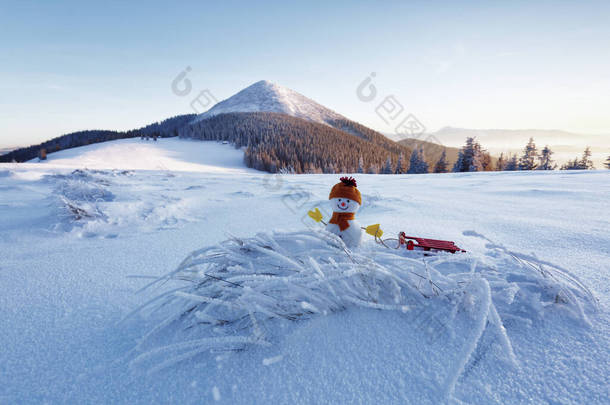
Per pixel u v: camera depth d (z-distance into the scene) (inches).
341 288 54.9
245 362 43.4
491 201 194.1
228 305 50.0
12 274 84.4
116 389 40.3
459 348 43.6
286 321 51.1
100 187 231.5
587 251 86.5
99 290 73.4
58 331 54.9
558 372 38.6
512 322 49.0
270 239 67.4
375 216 155.4
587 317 49.3
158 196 231.1
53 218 151.3
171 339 50.0
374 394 37.0
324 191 303.6
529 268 60.9
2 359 46.9
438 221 138.2
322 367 41.6
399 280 55.7
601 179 308.8
